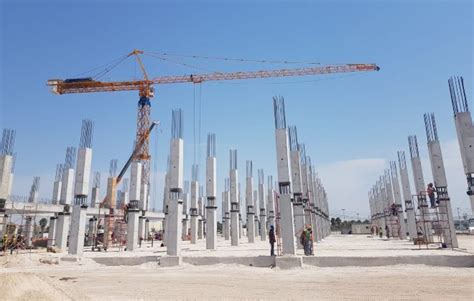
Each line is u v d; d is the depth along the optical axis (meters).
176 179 20.89
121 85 56.28
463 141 18.00
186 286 12.93
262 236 47.28
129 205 29.83
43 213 35.91
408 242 32.78
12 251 26.30
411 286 12.02
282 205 18.34
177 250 19.91
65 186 28.44
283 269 16.92
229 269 17.45
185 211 50.34
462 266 16.08
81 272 17.53
